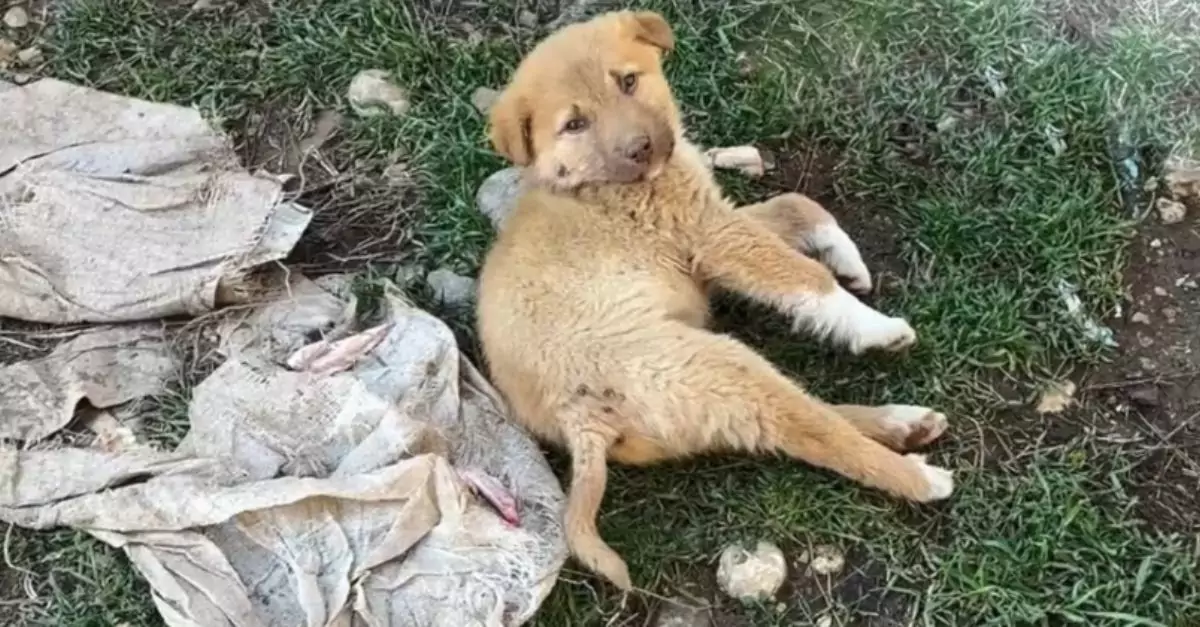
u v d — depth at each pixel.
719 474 1.07
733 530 1.04
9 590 1.05
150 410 1.13
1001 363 1.11
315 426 1.06
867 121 1.25
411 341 1.11
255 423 1.07
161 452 1.08
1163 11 1.29
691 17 1.32
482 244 1.21
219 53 1.34
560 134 1.07
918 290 1.16
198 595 0.99
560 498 1.04
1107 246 1.16
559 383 1.01
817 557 1.03
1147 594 0.99
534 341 1.02
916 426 1.05
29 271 1.17
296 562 0.99
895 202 1.21
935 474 1.02
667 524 1.05
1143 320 1.13
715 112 1.27
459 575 0.99
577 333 1.01
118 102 1.28
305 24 1.35
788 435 1.00
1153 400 1.09
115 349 1.16
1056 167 1.20
